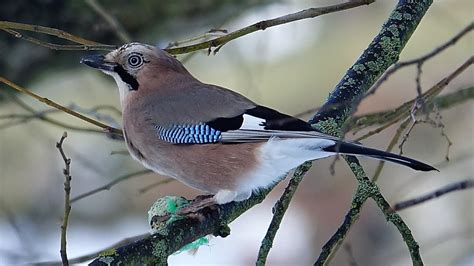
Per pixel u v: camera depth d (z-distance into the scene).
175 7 11.25
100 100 14.28
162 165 7.78
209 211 7.28
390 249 14.05
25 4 10.58
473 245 12.67
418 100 7.23
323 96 14.77
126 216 14.75
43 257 12.62
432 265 13.26
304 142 7.17
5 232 13.36
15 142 14.64
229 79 14.41
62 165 14.66
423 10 8.20
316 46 14.94
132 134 7.86
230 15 11.68
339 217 14.73
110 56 8.05
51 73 11.68
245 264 14.02
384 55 7.95
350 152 6.90
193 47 7.52
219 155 7.46
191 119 7.59
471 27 7.59
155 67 7.96
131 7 11.11
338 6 7.18
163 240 6.75
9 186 14.66
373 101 14.16
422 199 6.95
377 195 7.07
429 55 7.50
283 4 11.86
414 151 14.21
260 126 7.37
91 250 13.95
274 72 14.84
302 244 14.69
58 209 14.69
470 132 14.27
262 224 14.55
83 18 10.75
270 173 7.42
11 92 11.54
